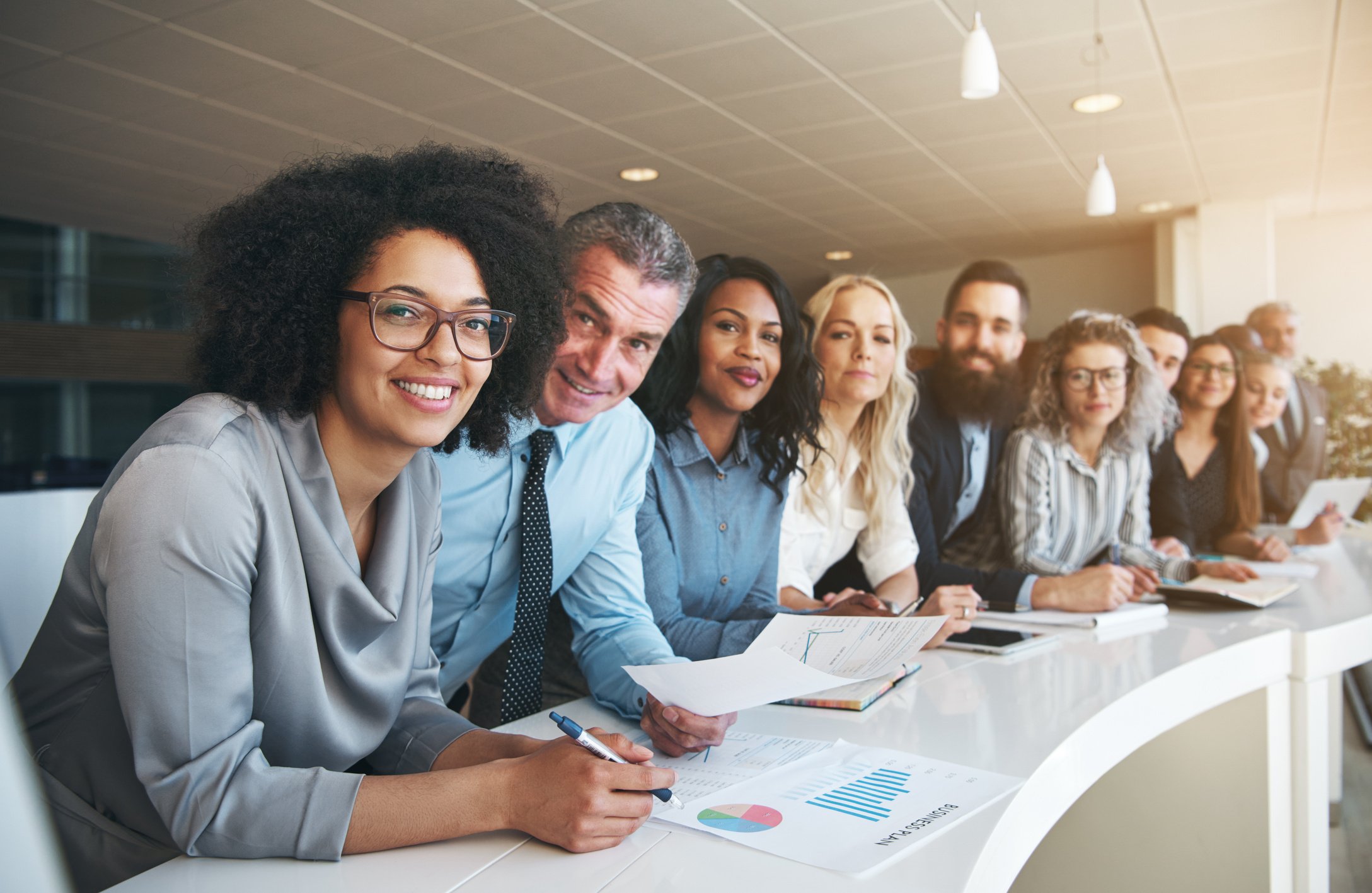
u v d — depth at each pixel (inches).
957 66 171.8
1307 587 102.0
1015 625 79.3
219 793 31.6
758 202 262.1
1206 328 277.1
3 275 343.6
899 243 313.4
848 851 32.5
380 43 158.1
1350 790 139.2
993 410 124.3
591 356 56.6
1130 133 210.8
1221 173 243.4
